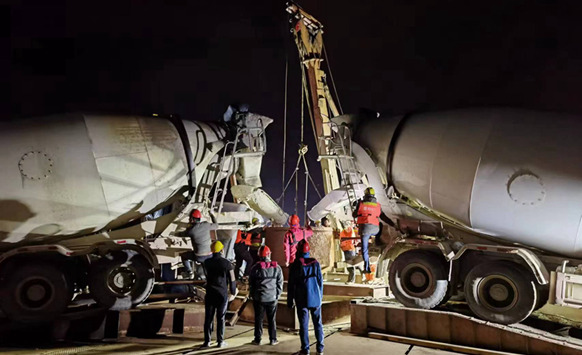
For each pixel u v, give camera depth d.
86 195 8.39
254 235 11.73
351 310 9.10
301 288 7.26
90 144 8.49
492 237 7.94
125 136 8.88
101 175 8.48
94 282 8.58
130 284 8.84
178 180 9.39
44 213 8.14
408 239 8.71
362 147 9.43
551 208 7.11
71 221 8.39
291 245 10.14
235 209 11.04
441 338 8.02
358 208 9.38
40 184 8.07
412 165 8.54
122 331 8.72
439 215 8.48
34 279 8.12
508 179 7.41
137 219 9.31
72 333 8.33
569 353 6.70
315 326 7.33
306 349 7.21
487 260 7.94
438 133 8.32
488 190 7.55
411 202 8.95
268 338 8.59
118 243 8.66
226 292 7.92
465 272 8.28
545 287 7.54
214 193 10.20
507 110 7.93
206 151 9.92
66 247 8.44
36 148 8.13
